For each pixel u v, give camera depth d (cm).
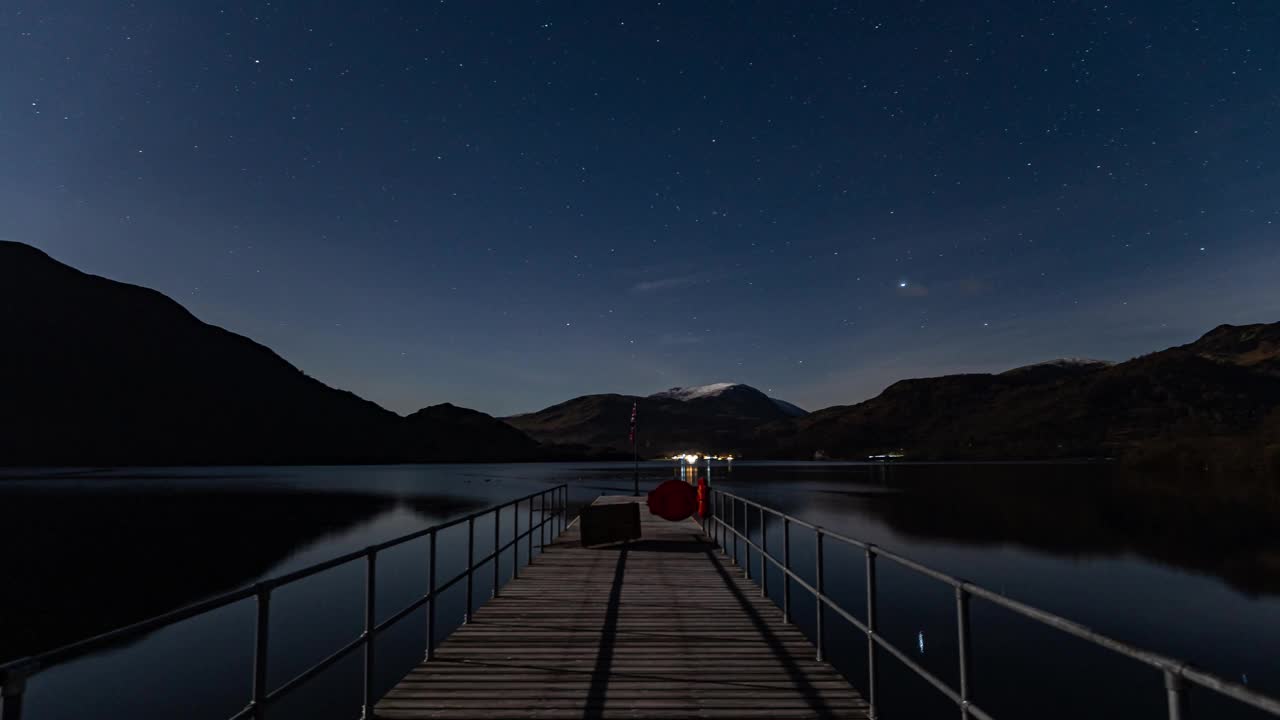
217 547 3588
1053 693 1345
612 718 494
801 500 6400
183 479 11450
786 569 775
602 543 1411
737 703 522
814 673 591
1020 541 3722
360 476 12794
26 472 14225
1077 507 5844
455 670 599
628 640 696
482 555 2948
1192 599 2361
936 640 1733
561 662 623
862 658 1581
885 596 2234
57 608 2278
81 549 3572
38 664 217
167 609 2245
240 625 1925
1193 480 8956
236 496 7388
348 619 1941
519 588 967
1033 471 13975
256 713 352
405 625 1845
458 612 1962
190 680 1419
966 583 340
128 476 12550
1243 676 1555
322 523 4703
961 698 346
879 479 10869
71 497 7244
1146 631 1952
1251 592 2462
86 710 1240
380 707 513
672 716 498
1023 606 286
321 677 1417
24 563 3152
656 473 13088
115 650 1673
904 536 3856
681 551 1336
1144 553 3372
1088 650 1652
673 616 798
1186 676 194
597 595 918
